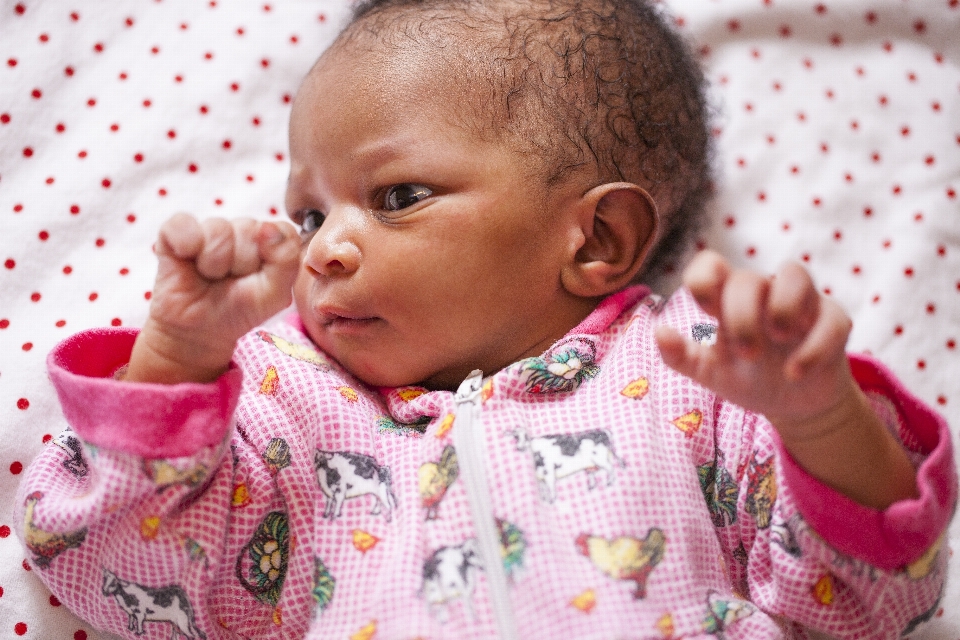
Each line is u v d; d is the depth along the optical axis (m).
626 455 0.96
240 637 1.03
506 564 0.90
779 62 1.50
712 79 1.48
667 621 0.89
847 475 0.85
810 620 0.94
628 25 1.20
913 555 0.86
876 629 0.93
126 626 0.99
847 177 1.45
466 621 0.88
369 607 0.92
